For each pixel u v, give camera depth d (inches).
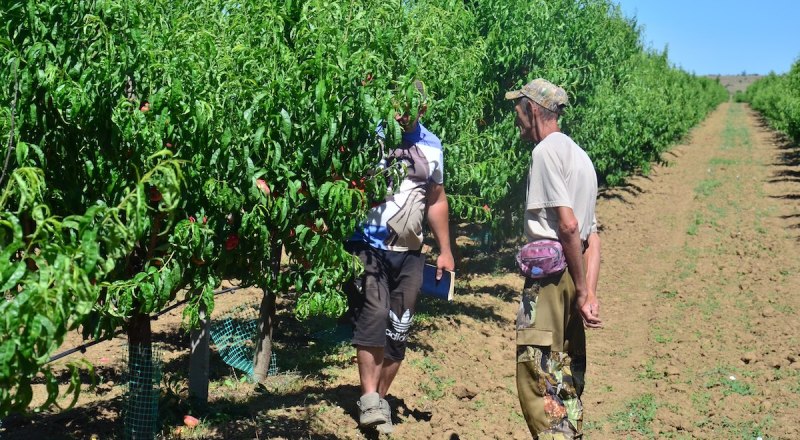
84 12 141.6
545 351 166.1
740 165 1103.6
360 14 175.9
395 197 190.1
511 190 431.8
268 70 165.3
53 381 94.0
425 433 209.0
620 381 287.1
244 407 219.6
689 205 763.4
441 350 297.6
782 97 1489.9
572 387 167.2
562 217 161.8
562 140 167.8
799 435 224.5
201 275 159.3
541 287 166.2
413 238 193.3
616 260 530.9
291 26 180.1
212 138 149.6
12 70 128.3
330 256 169.8
